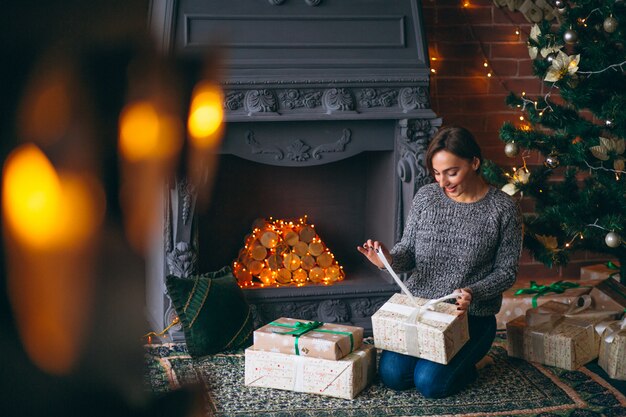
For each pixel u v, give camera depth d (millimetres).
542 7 4297
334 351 2963
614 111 3396
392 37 3701
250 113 3533
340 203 4305
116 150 212
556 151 3596
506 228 3023
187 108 221
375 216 4156
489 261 3062
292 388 3039
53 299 208
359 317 3885
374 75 3639
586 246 3775
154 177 220
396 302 3053
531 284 4047
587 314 3514
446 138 2936
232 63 3496
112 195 213
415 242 3146
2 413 205
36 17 202
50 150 203
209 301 3457
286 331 3100
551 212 3533
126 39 213
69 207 206
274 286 3861
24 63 200
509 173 3945
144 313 240
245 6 3541
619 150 3410
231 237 4188
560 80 3422
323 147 3701
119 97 212
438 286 3078
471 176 3035
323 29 3637
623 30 3350
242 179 4164
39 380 208
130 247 217
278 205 4238
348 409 2887
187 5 3459
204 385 265
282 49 3578
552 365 3344
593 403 2980
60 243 206
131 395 224
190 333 3404
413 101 3689
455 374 2988
